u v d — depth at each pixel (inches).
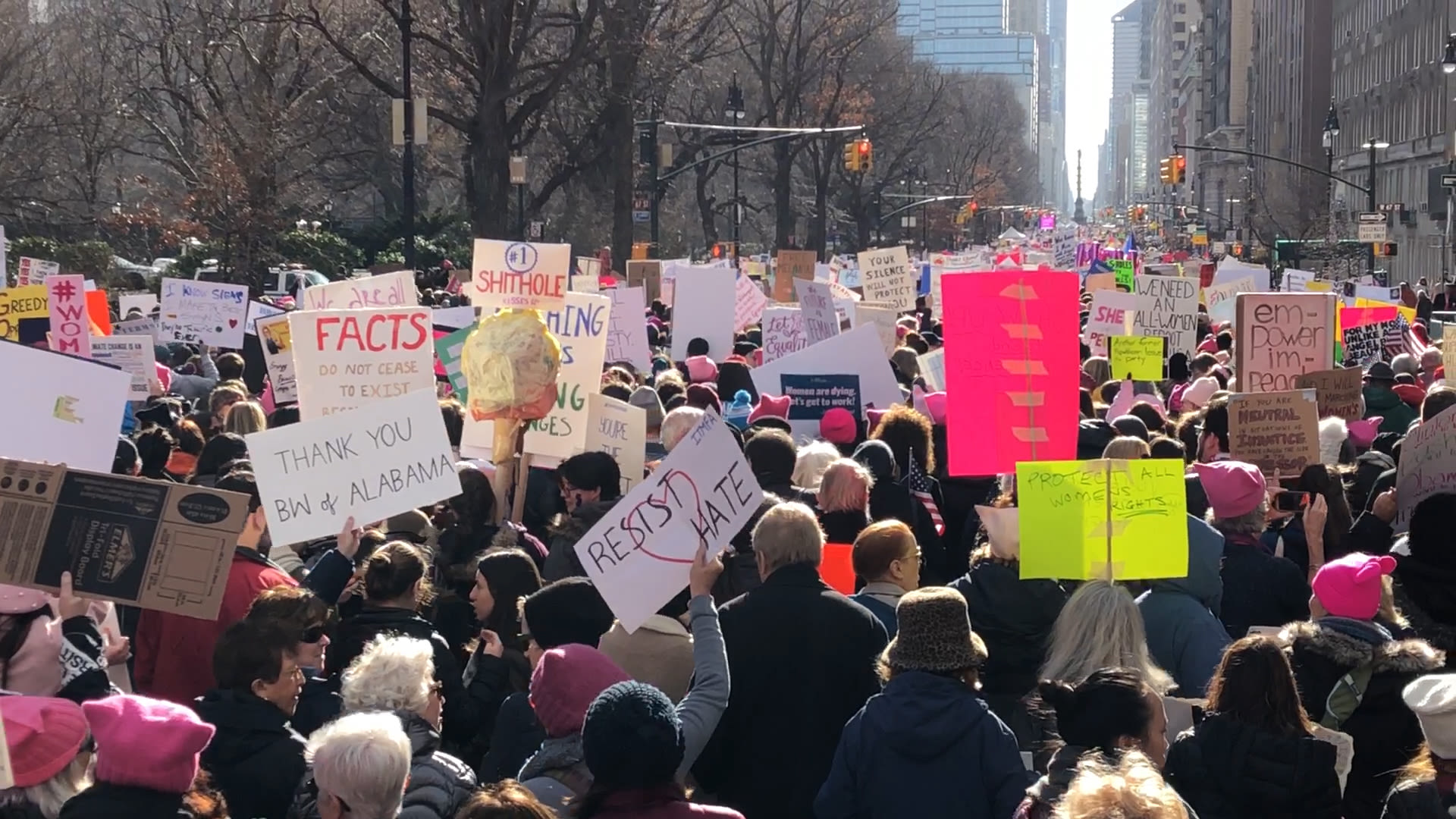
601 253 1432.1
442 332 510.0
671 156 1820.9
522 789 150.6
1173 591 250.2
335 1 1691.7
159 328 712.4
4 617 206.4
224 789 193.6
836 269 1454.2
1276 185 3614.7
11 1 1727.4
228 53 1867.6
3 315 555.2
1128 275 1133.7
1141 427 376.5
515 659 239.9
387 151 2297.0
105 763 157.2
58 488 207.8
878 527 245.3
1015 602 248.1
